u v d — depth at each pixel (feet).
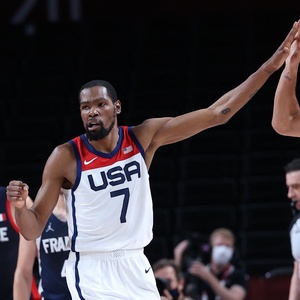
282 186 72.43
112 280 29.99
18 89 89.35
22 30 96.73
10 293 38.01
